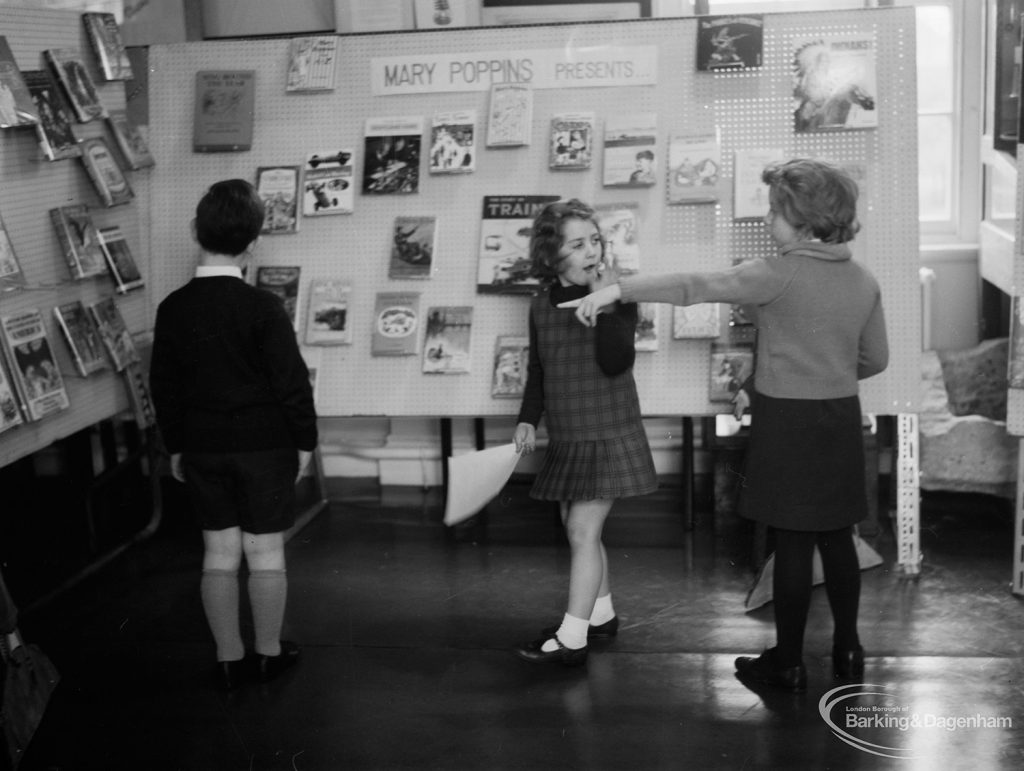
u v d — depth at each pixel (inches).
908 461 148.6
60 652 135.1
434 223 146.1
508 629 137.7
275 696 122.8
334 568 158.2
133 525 177.8
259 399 119.3
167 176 152.9
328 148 149.7
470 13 180.5
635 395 125.1
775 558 119.0
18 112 127.6
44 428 134.0
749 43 139.4
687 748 109.5
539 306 125.3
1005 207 171.0
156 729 116.6
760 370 117.7
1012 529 164.4
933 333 189.3
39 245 135.6
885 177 139.3
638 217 142.6
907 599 142.1
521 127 143.9
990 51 177.0
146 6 184.7
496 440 192.4
